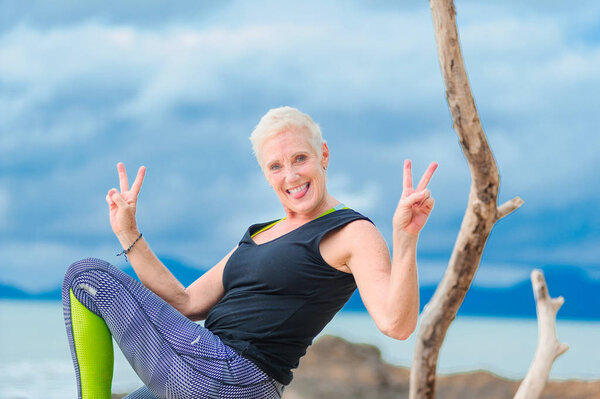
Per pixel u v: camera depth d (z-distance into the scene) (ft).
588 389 25.98
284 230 8.95
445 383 29.35
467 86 7.50
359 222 8.38
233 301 8.60
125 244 9.25
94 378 7.88
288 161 8.63
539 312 9.18
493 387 28.45
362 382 29.68
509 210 7.97
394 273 7.34
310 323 8.42
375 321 7.60
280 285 8.31
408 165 7.35
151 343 7.86
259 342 8.27
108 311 7.82
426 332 8.82
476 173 7.71
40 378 34.71
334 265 8.34
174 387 7.84
